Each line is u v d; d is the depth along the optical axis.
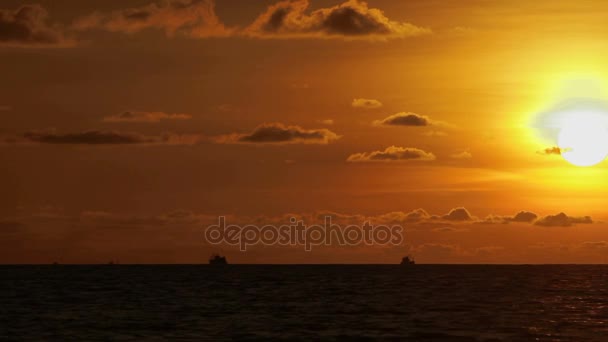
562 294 155.12
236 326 92.56
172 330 88.31
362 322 97.50
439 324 95.25
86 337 82.00
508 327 92.06
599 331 88.56
